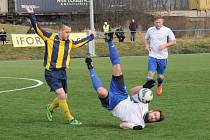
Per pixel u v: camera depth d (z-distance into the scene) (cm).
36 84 2639
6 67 4100
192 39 7100
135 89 1315
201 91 2188
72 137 1230
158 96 2038
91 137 1223
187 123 1396
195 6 9394
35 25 1422
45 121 1476
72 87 2441
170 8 9581
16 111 1688
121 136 1227
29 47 5928
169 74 3092
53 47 1423
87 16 9075
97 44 6203
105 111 1656
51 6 8681
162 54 2119
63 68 1435
